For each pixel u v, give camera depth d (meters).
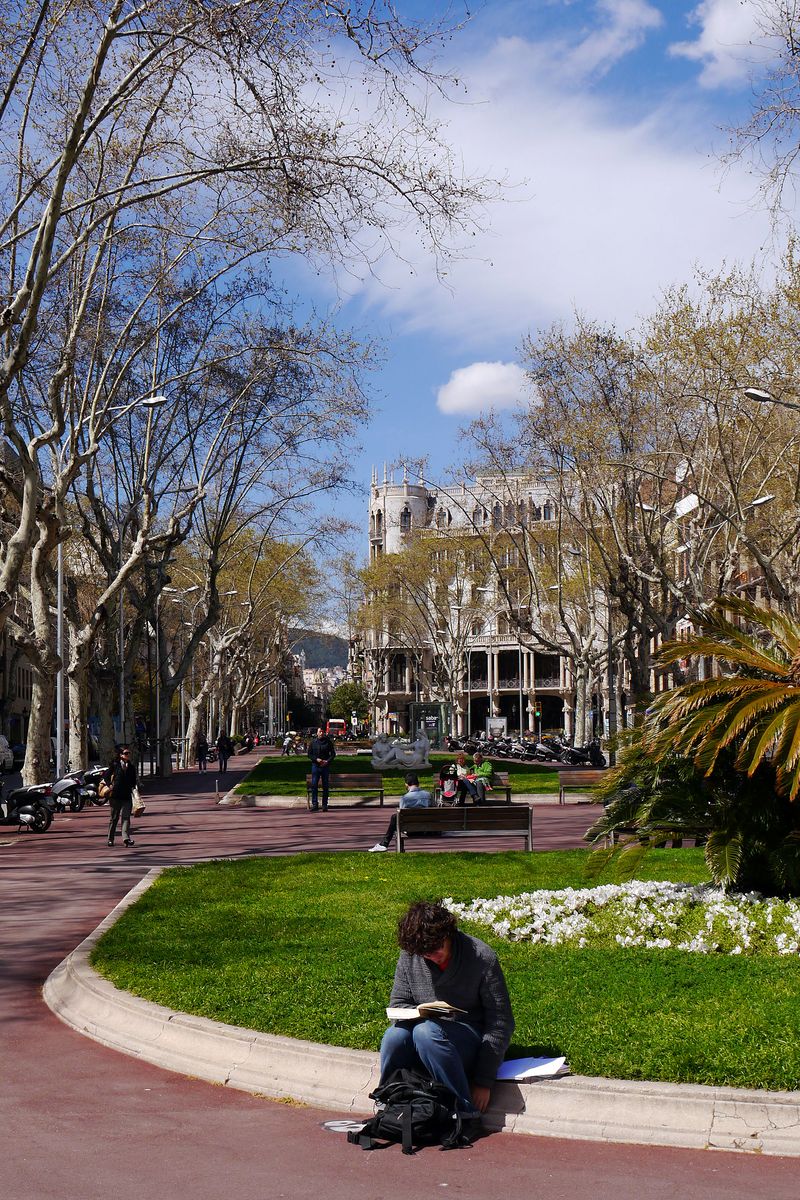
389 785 39.62
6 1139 6.48
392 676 121.56
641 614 44.78
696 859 17.78
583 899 12.22
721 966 9.47
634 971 9.29
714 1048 7.03
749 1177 5.88
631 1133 6.42
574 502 55.91
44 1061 8.09
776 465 40.62
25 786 29.61
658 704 12.11
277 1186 5.81
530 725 109.25
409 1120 6.34
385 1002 8.45
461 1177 5.94
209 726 79.06
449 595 82.50
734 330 35.62
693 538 42.03
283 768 55.66
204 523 49.22
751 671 12.30
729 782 11.98
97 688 43.81
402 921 6.86
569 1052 7.12
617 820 12.40
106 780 33.88
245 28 16.59
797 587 40.00
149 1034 8.33
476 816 19.86
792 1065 6.67
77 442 28.91
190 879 16.59
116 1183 5.83
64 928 13.30
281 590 80.50
